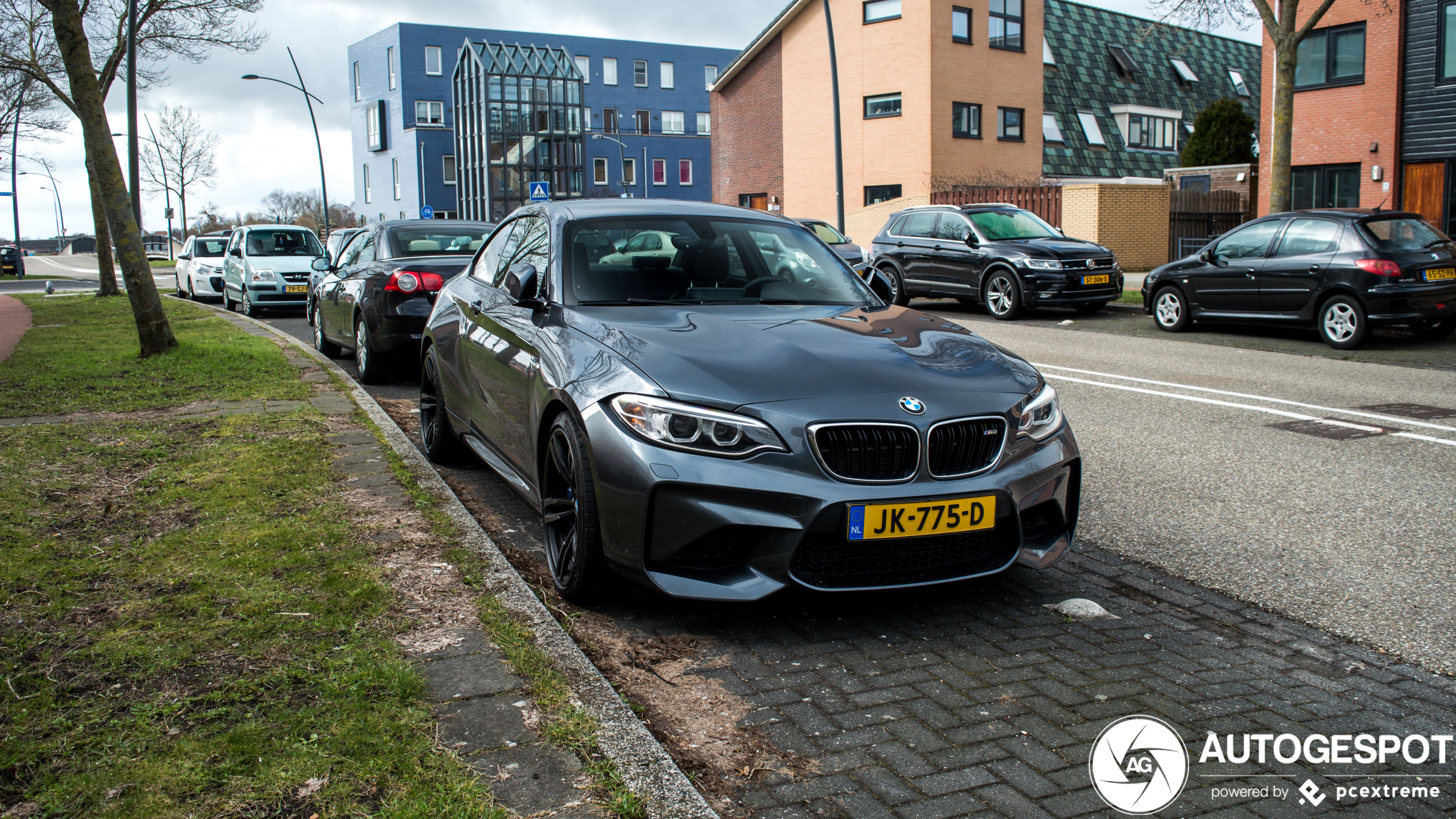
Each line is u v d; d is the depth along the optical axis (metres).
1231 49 43.50
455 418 5.57
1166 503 5.27
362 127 62.84
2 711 2.66
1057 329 14.08
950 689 3.08
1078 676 3.18
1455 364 10.18
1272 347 11.70
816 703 2.98
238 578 3.66
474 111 52.06
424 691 2.79
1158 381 9.32
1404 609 3.80
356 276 9.26
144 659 2.98
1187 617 3.72
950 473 3.40
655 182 64.38
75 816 2.19
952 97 29.59
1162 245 24.61
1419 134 19.72
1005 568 3.54
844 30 31.16
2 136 26.16
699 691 3.05
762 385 3.38
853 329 4.00
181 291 25.55
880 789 2.51
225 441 6.02
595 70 63.84
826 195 32.50
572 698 2.76
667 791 2.35
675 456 3.28
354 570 3.74
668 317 4.05
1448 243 11.42
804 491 3.23
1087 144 34.81
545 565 4.22
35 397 7.71
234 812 2.22
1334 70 20.92
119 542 4.10
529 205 5.49
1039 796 2.49
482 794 2.29
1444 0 19.11
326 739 2.52
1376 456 6.26
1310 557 4.41
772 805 2.44
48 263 77.00
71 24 9.64
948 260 16.38
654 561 3.35
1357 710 2.99
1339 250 11.41
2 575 3.64
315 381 8.69
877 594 3.91
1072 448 3.75
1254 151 31.44
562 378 3.71
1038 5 31.61
